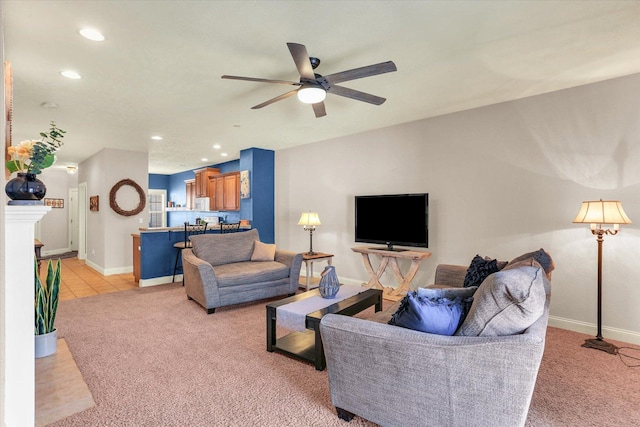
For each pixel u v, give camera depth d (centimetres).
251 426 190
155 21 218
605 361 270
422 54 267
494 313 153
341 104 389
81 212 834
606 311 322
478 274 277
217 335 328
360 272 532
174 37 239
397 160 480
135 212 662
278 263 465
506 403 146
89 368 259
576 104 336
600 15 214
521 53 265
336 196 562
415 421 168
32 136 532
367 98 283
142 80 312
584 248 333
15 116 422
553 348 295
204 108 395
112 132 510
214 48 255
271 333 288
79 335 326
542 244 357
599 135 323
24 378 177
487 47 256
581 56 271
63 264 763
